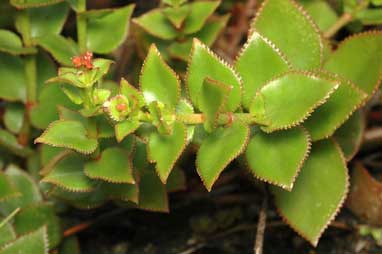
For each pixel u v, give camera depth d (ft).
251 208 0.98
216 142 0.75
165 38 0.92
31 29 0.91
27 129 0.94
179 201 0.98
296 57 0.85
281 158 0.76
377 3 0.93
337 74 0.82
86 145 0.74
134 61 1.02
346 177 0.82
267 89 0.76
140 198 0.85
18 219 0.88
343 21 0.96
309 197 0.83
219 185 0.98
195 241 0.97
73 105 0.89
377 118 0.99
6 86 0.93
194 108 0.78
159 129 0.73
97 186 0.81
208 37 0.94
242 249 0.96
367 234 0.94
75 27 1.05
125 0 1.11
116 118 0.72
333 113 0.79
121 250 0.97
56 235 0.89
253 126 0.78
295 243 0.96
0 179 0.84
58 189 0.84
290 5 0.84
